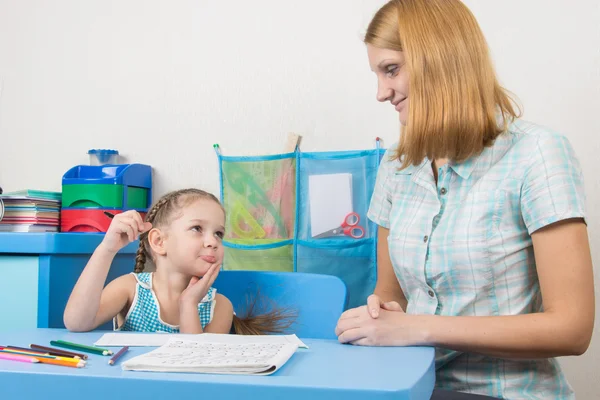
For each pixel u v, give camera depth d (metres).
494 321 0.91
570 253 0.98
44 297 1.28
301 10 1.86
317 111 1.84
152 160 1.98
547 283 0.98
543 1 1.67
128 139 2.00
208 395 0.58
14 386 0.62
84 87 2.04
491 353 0.92
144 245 1.42
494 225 1.05
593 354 1.63
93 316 1.04
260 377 0.60
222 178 1.88
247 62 1.90
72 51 2.05
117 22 2.01
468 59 1.04
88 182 1.82
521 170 1.04
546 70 1.67
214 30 1.93
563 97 1.66
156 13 1.98
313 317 1.27
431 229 1.10
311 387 0.56
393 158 1.23
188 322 1.22
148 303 1.29
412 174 1.17
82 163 2.04
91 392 0.60
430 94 1.04
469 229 1.06
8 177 2.09
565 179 1.00
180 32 1.96
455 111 1.03
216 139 1.92
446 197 1.11
